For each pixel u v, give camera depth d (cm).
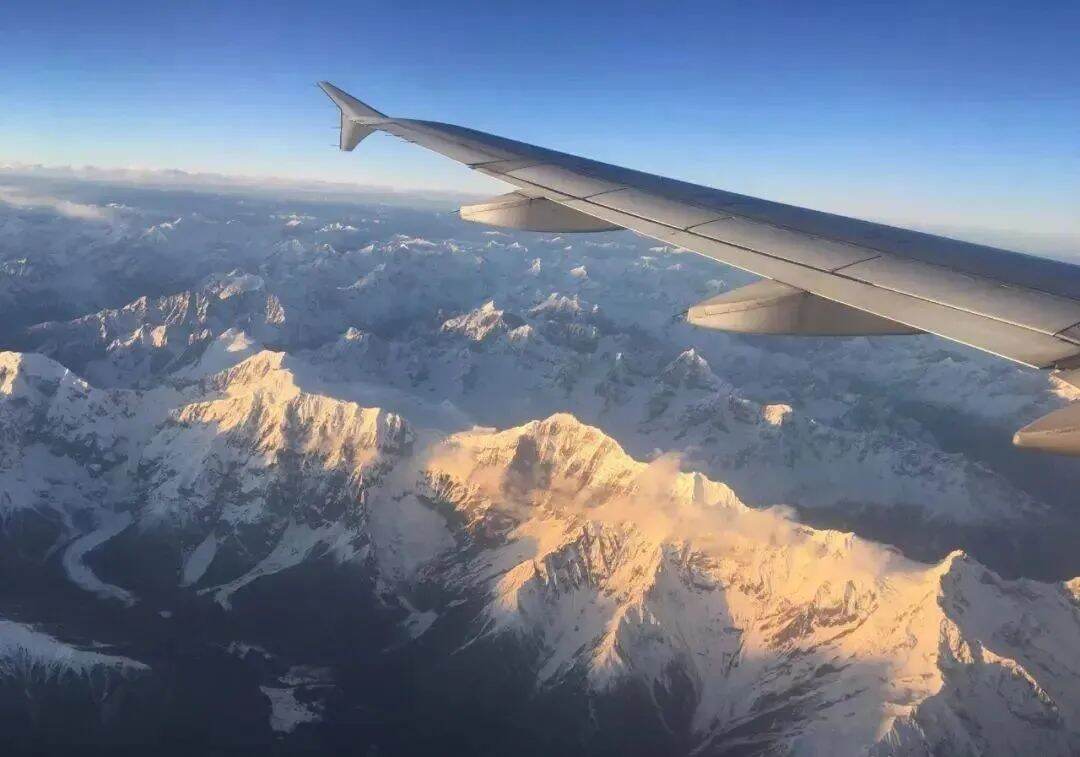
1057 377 969
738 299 1426
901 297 1256
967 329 1119
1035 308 1176
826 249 1506
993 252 1477
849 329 1338
